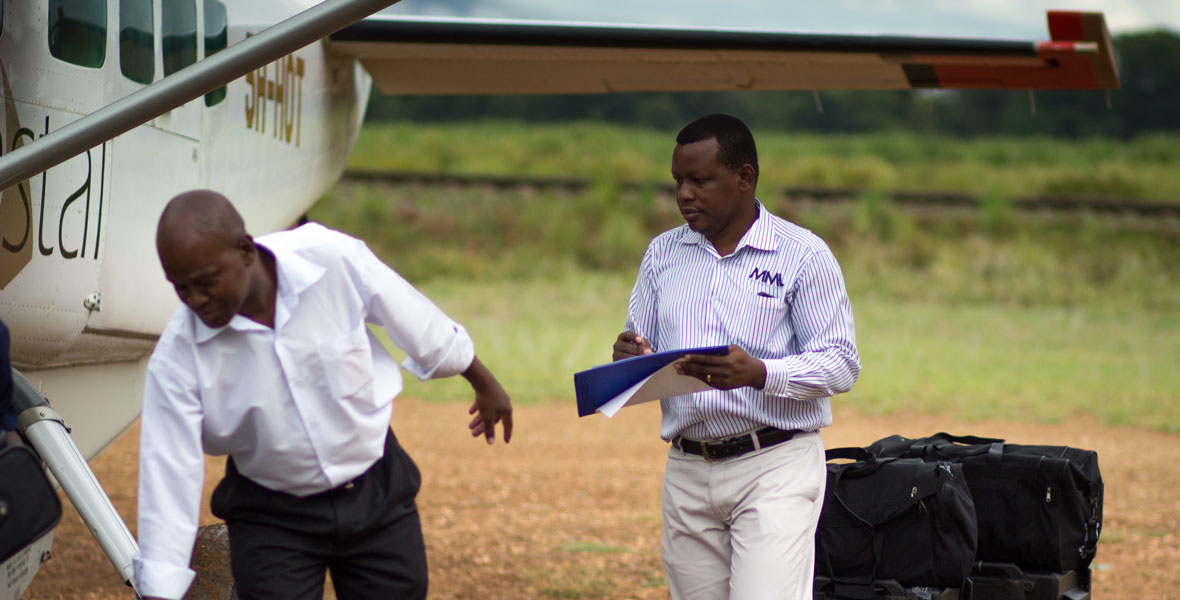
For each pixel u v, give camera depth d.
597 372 6.01
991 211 47.69
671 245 6.82
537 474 17.28
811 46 15.07
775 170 56.06
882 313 37.12
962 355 30.16
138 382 10.73
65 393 9.41
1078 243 46.25
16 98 7.65
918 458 8.30
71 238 8.40
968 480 8.30
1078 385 26.33
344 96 17.08
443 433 20.50
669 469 6.73
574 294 39.22
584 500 15.62
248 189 13.00
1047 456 8.20
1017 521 8.16
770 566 6.18
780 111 81.12
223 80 6.03
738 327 6.43
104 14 8.89
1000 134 81.19
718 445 6.39
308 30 6.03
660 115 79.81
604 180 49.03
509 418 6.34
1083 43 14.88
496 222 46.84
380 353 5.76
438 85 18.47
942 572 7.52
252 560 5.56
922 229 47.19
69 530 13.39
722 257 6.53
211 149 11.53
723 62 16.22
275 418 5.33
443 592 11.16
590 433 21.06
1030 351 31.20
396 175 50.34
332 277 5.38
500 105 78.88
